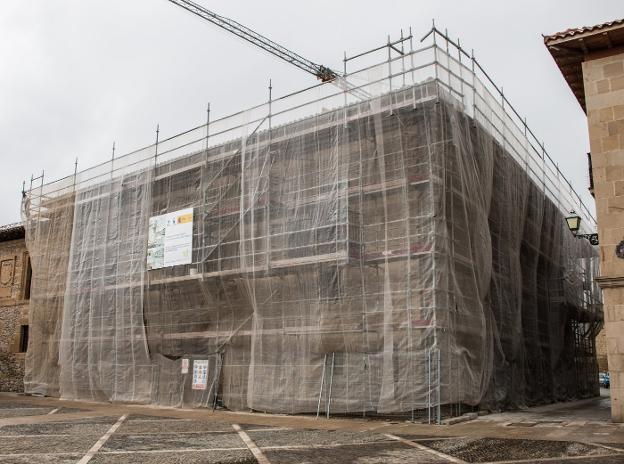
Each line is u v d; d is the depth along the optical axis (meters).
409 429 14.62
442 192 17.25
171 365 22.61
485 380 18.25
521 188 23.52
